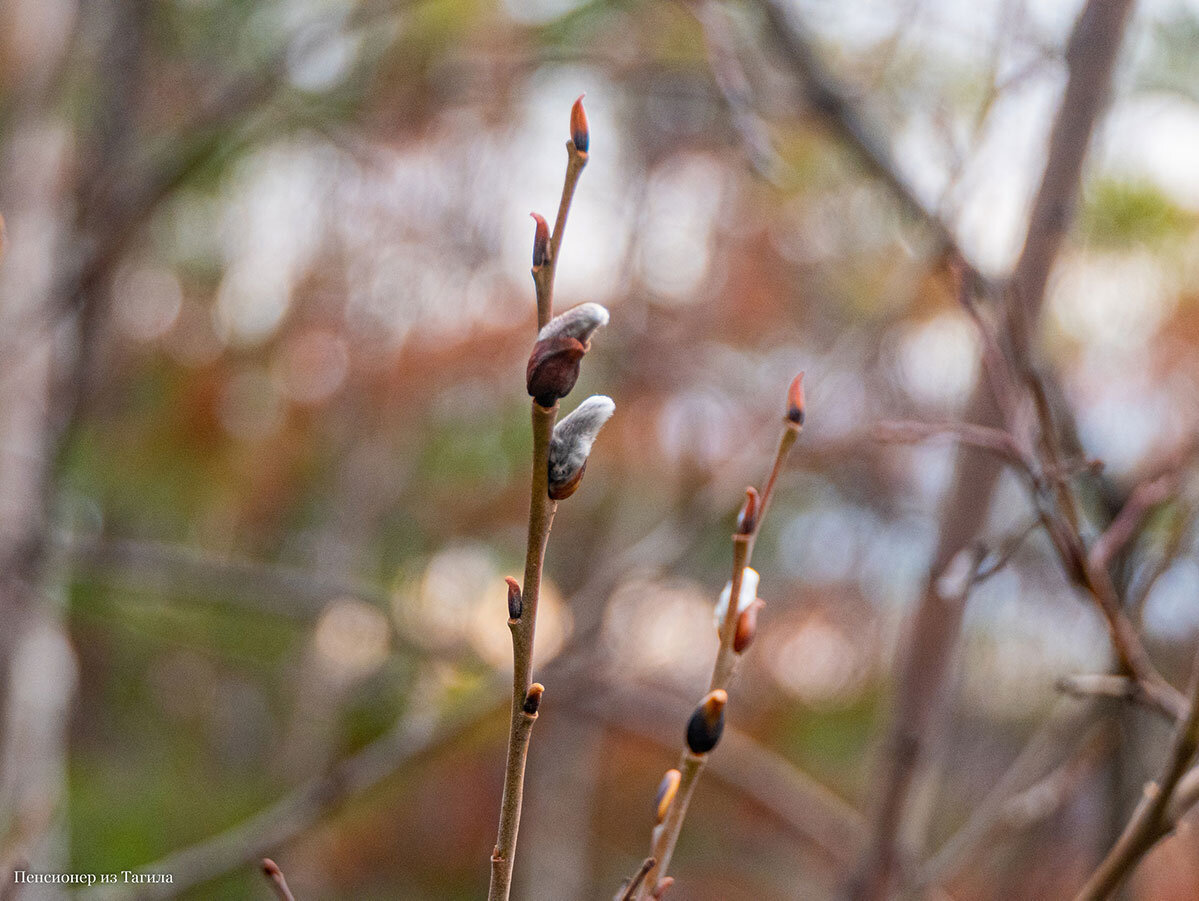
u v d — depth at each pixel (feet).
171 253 28.22
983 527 7.89
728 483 11.43
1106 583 5.61
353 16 11.00
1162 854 9.09
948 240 6.82
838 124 8.61
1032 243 7.30
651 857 3.34
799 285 21.93
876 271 15.65
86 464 21.84
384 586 27.32
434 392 29.32
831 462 16.35
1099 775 8.62
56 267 11.90
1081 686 5.69
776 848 24.27
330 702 25.08
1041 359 7.26
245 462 30.73
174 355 29.27
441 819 31.30
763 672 29.81
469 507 30.71
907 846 8.23
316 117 13.51
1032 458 5.67
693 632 22.97
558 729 29.09
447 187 19.20
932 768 8.70
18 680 11.71
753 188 19.80
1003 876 10.59
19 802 10.23
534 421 2.67
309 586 12.42
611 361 22.30
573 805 29.84
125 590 12.94
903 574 21.22
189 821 26.53
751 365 22.17
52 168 12.37
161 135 15.84
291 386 30.17
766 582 29.96
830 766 28.35
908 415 18.94
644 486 26.66
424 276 24.88
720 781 10.98
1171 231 11.92
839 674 29.60
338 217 23.77
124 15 14.83
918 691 8.09
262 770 35.06
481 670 12.05
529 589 2.85
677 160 23.62
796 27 8.85
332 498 31.35
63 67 12.59
